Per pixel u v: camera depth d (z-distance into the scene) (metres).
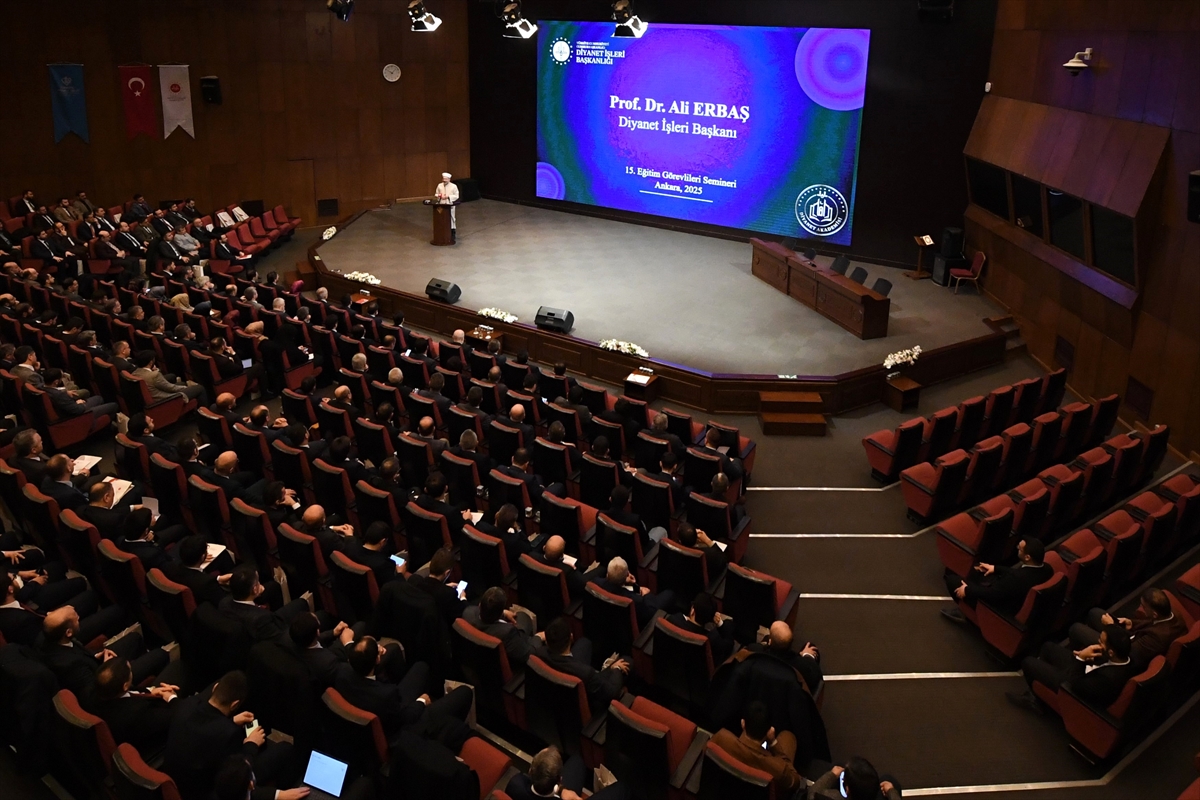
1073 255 14.99
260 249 21.59
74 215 20.03
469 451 9.75
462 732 6.00
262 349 13.52
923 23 18.41
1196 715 7.75
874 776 5.06
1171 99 12.32
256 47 22.75
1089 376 14.77
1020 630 8.05
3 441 10.06
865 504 11.59
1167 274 12.57
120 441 9.80
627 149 23.03
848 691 8.09
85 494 8.95
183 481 8.98
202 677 6.76
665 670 7.02
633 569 8.54
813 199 20.75
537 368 12.97
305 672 6.07
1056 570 8.67
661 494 9.48
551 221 23.98
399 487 9.05
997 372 16.12
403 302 17.80
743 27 20.39
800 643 7.82
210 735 5.40
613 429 11.30
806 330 16.56
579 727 6.29
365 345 13.61
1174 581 9.45
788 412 14.10
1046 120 15.63
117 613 7.50
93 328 14.27
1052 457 12.18
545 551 7.78
